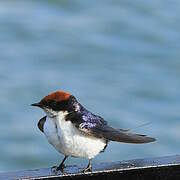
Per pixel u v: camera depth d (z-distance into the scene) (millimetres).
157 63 24094
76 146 7277
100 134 7305
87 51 25547
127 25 28000
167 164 6918
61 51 25469
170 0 30641
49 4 30469
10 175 6855
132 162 7109
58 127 7266
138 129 18609
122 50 25562
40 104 7328
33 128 18469
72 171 7090
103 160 15891
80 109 7379
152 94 20859
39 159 17516
